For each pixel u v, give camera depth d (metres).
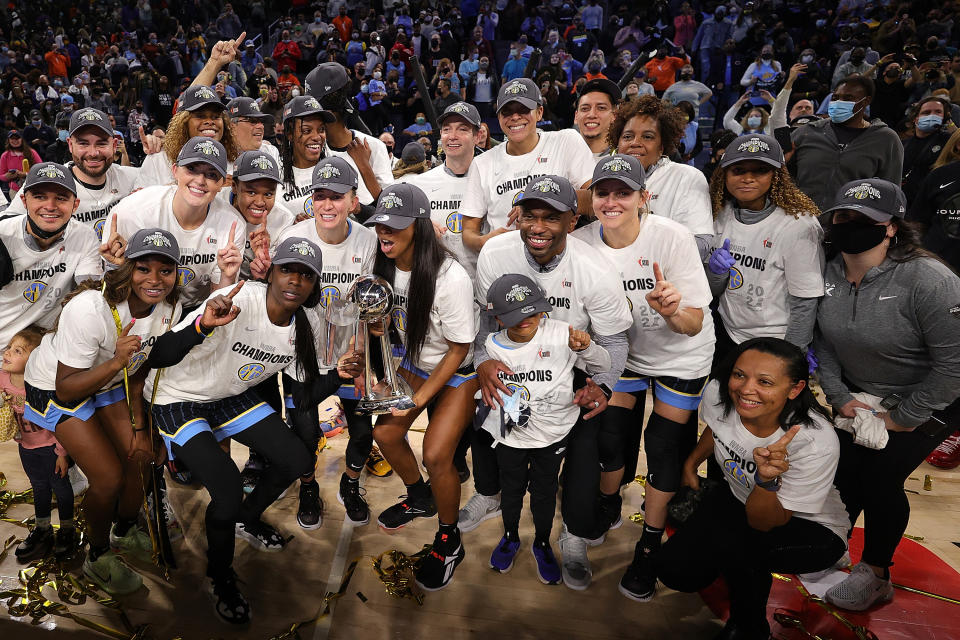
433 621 2.41
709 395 2.41
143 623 2.34
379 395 2.55
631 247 2.47
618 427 2.77
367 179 3.39
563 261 2.40
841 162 3.58
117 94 11.20
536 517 2.63
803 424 2.13
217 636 2.30
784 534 2.24
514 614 2.47
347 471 2.99
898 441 2.41
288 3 15.09
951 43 10.45
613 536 3.00
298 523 2.97
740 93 10.13
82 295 2.25
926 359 2.37
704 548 2.31
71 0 15.36
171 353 2.16
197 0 14.61
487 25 12.38
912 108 5.22
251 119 3.57
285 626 2.36
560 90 9.59
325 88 3.20
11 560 2.68
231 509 2.30
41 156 9.29
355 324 2.65
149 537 2.74
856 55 8.60
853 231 2.30
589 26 12.48
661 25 12.27
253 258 3.07
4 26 14.61
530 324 2.32
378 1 13.98
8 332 2.82
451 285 2.40
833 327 2.51
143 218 2.66
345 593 2.54
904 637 2.38
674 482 2.59
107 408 2.52
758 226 2.62
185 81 12.10
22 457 2.62
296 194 3.39
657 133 2.69
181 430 2.36
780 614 2.45
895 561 2.81
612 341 2.46
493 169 3.09
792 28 12.01
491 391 2.43
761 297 2.68
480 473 2.93
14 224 2.63
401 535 2.92
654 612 2.50
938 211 3.65
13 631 2.29
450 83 9.98
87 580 2.52
